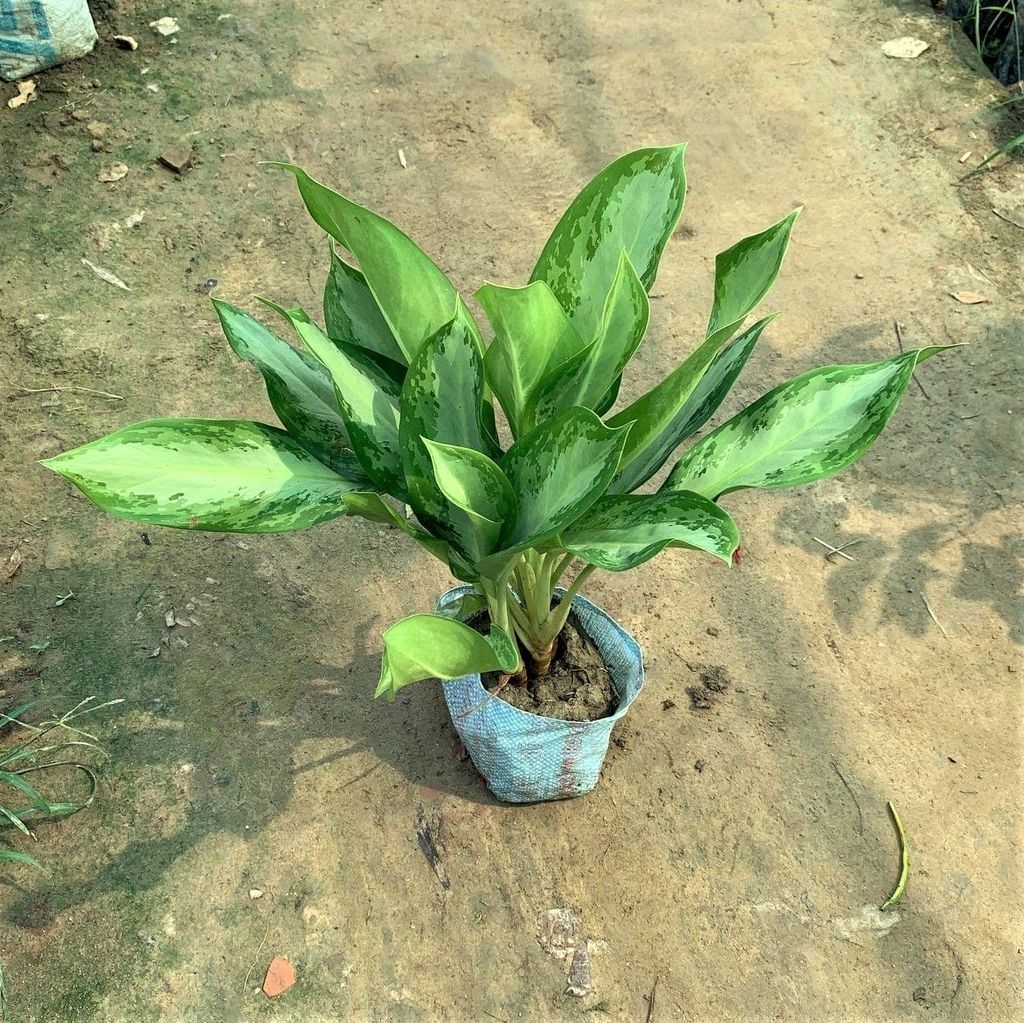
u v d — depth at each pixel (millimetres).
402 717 2229
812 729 2221
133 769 2131
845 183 3482
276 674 2295
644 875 2002
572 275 1469
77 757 2146
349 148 3615
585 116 3750
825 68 3922
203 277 3184
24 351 2938
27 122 3625
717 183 3494
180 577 2463
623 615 2416
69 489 2627
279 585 2461
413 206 3420
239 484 1373
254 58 3941
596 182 1418
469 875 2000
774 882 1994
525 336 1306
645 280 1447
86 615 2383
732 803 2105
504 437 2762
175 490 1325
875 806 2100
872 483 2672
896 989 1862
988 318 3039
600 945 1916
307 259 3256
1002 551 2521
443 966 1888
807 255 3254
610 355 1362
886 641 2367
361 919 1941
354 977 1871
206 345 2988
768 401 1545
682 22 4160
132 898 1954
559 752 1887
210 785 2111
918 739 2203
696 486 1510
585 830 2064
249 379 2902
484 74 3918
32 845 2020
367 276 1395
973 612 2412
